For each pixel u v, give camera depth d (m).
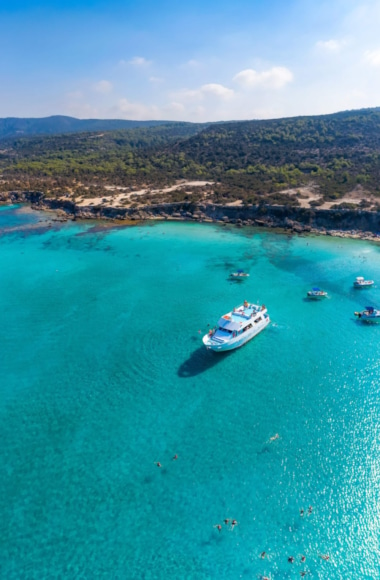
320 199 117.62
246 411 44.38
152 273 83.69
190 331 60.59
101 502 34.41
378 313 62.25
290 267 84.62
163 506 33.97
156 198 136.12
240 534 31.78
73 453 39.41
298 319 63.75
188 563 29.88
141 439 40.91
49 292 75.50
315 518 33.00
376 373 50.50
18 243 104.94
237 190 137.62
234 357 54.12
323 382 48.94
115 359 54.19
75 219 126.50
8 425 43.09
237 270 83.69
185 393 47.41
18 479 36.69
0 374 51.50
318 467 37.50
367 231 102.69
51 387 48.97
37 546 31.17
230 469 37.31
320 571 29.36
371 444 40.00
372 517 33.06
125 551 30.70
